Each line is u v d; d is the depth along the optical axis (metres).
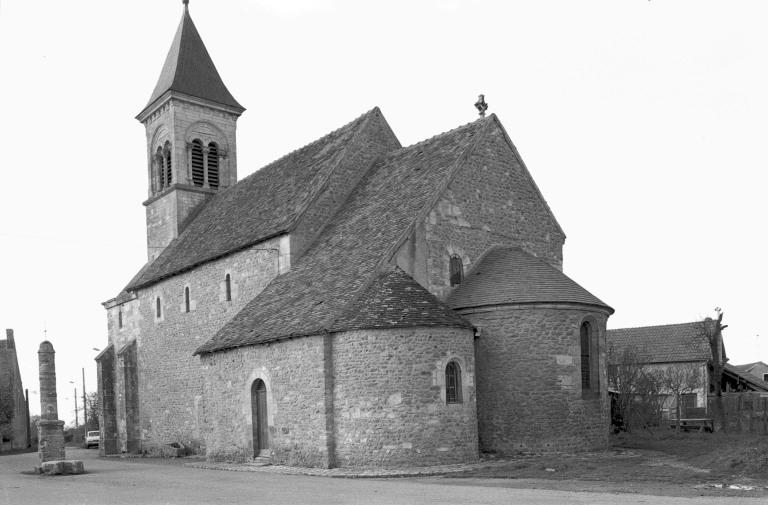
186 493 16.70
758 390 49.75
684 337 51.38
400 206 26.23
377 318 21.67
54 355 28.02
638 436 29.45
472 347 22.88
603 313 25.30
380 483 17.91
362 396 21.52
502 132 28.41
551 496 14.46
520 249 27.19
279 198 31.20
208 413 27.19
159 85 42.81
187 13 43.72
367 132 31.16
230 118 43.00
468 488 16.23
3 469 30.39
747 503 13.03
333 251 26.50
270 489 17.00
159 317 36.25
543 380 23.42
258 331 24.77
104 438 39.38
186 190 40.59
